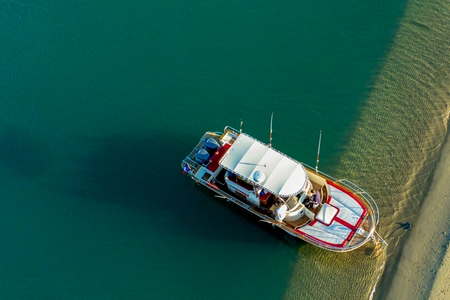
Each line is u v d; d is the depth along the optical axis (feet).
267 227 123.44
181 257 121.80
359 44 147.95
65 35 152.76
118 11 155.94
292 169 112.98
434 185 124.36
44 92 144.36
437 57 143.64
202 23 153.28
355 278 116.47
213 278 119.34
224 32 151.74
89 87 144.66
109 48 150.41
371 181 127.13
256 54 147.95
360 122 135.74
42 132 139.13
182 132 137.59
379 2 154.30
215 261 121.08
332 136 134.51
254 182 111.96
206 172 123.95
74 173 132.98
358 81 142.00
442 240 117.08
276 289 117.29
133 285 118.83
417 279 114.01
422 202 122.83
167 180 131.03
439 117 134.41
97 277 119.65
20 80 146.20
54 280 119.34
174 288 118.42
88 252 122.62
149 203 128.36
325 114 137.90
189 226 125.29
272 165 113.50
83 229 125.39
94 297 117.50
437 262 114.73
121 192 130.00
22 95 143.95
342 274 117.19
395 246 118.52
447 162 127.03
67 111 141.69
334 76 143.43
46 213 127.44
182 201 128.26
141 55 148.97
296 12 154.30
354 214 115.65
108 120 140.15
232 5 155.74
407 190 124.98
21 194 130.00
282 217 113.70
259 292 117.29
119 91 143.84
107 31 152.97
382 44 147.23
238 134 127.65
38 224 126.00
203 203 127.65
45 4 156.97
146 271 120.37
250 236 123.34
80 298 117.39
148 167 133.08
